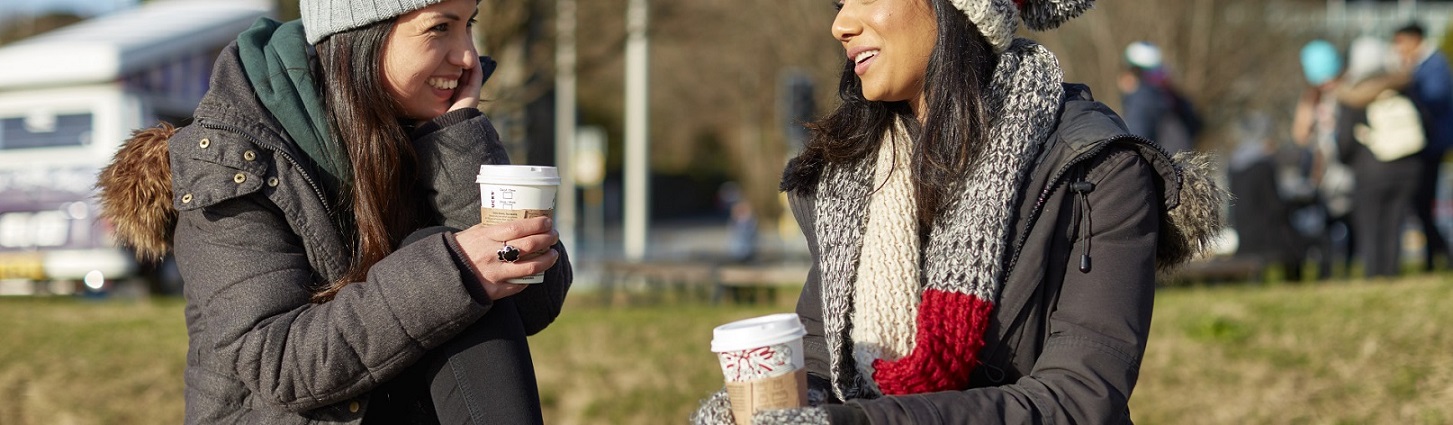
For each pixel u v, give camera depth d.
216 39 15.08
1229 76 22.89
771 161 38.00
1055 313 2.21
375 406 2.49
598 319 7.71
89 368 6.34
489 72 2.86
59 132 13.88
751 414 2.02
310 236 2.42
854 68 2.52
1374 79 9.09
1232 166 11.46
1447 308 6.23
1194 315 6.73
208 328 2.38
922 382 2.16
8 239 13.83
